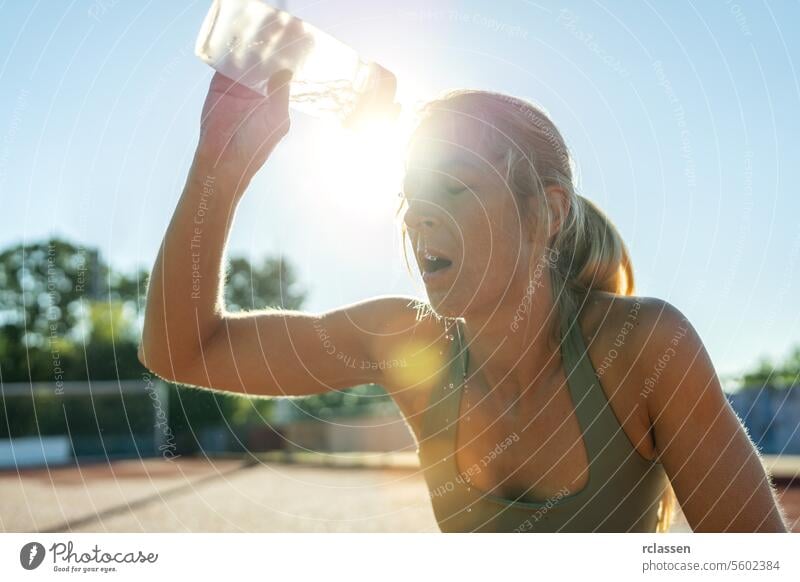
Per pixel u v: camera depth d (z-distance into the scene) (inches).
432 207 65.7
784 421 512.7
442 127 66.2
